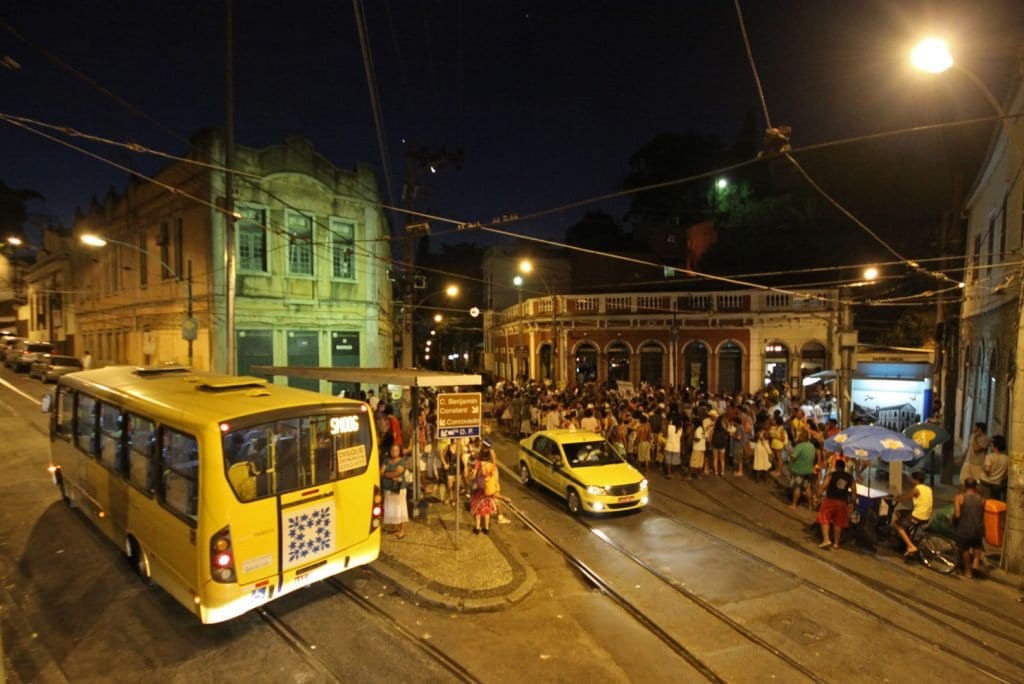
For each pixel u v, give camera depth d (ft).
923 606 28.30
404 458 35.83
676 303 105.50
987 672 22.58
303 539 24.75
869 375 78.48
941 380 74.38
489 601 27.37
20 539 33.27
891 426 71.10
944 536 37.91
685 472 55.42
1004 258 49.32
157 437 25.20
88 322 111.34
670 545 36.29
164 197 81.05
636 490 41.91
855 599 28.84
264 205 74.18
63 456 37.58
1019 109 43.68
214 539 22.15
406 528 37.50
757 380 102.01
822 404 72.54
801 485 44.60
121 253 94.99
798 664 22.86
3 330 179.42
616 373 108.06
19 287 173.78
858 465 42.96
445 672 21.84
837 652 23.84
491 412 91.20
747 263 123.75
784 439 54.54
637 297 106.63
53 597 26.78
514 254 150.10
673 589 29.78
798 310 96.53
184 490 23.45
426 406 60.13
